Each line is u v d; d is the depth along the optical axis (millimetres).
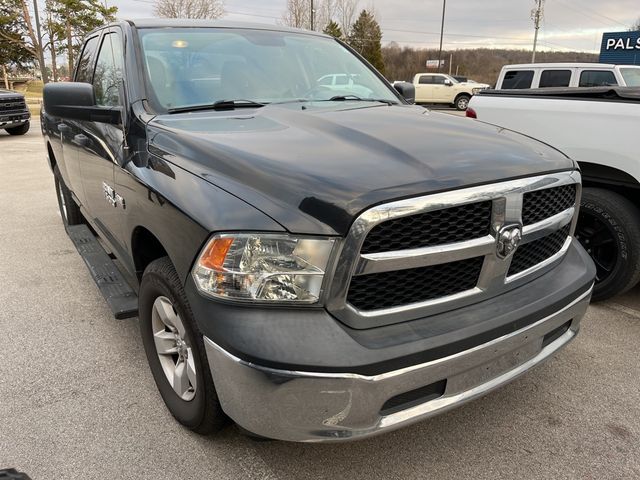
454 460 2328
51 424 2539
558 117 3924
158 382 2609
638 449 2400
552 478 2232
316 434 1799
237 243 1803
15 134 15500
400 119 2666
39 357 3137
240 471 2254
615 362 3107
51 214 6434
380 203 1742
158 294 2369
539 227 2203
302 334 1744
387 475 2240
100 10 31297
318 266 1758
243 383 1789
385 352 1764
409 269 1855
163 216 2182
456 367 1918
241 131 2426
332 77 3537
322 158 2008
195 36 3295
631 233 3551
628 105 3574
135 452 2355
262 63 3334
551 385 2883
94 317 3652
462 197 1869
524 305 2107
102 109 2816
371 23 50938
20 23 31969
